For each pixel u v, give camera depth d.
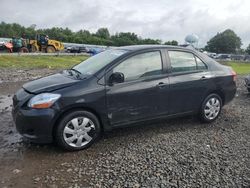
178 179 4.25
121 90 5.36
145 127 6.34
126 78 5.48
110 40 79.56
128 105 5.47
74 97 4.94
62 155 4.93
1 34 73.12
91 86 5.13
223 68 6.92
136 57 5.67
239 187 4.10
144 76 5.65
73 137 5.02
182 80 6.07
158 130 6.19
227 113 7.66
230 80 6.89
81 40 76.44
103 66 5.40
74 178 4.21
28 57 27.48
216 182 4.20
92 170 4.45
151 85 5.66
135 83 5.51
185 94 6.15
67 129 4.96
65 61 27.44
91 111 5.20
